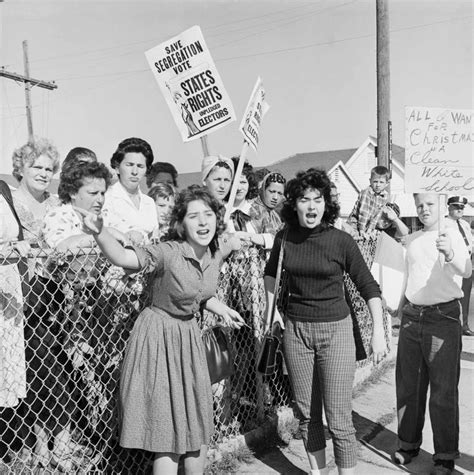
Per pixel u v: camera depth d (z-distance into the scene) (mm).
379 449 4180
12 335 2951
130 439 2830
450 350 3674
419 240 3854
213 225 2982
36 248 2971
